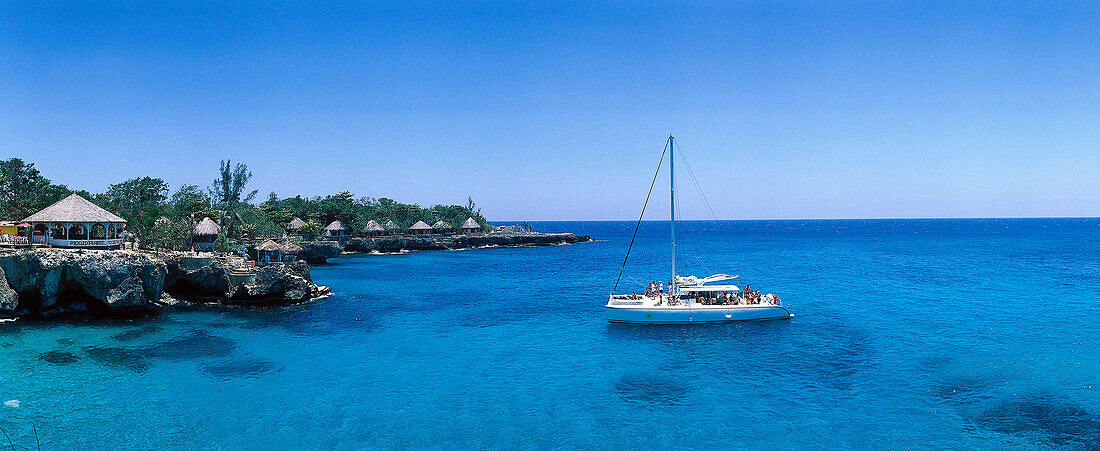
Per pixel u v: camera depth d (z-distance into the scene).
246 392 28.95
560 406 27.48
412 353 36.59
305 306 53.28
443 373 32.47
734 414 26.38
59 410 26.12
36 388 28.78
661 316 44.62
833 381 30.61
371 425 25.14
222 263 52.16
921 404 27.17
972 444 23.06
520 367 33.62
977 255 113.88
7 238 49.97
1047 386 29.16
